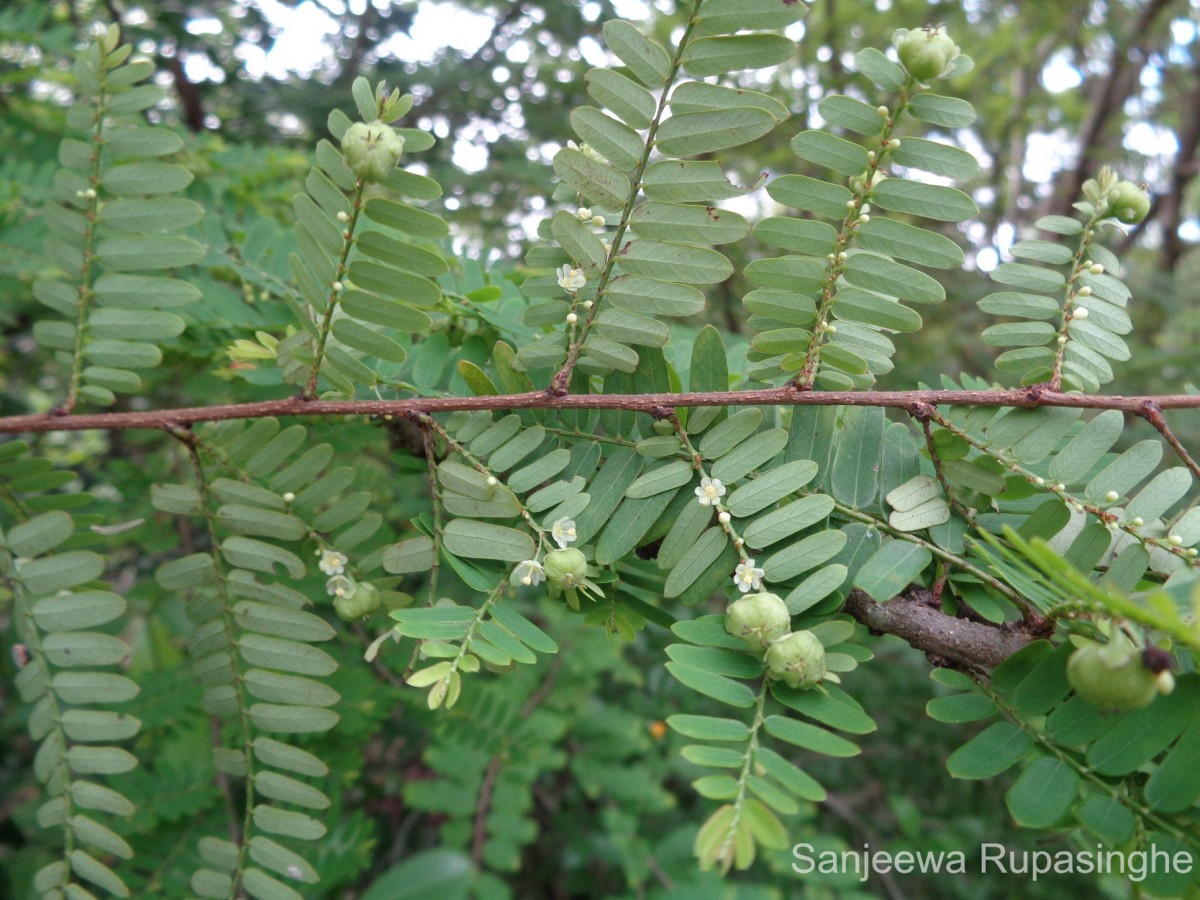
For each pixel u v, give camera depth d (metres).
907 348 0.57
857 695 0.46
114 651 0.17
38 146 0.34
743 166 0.59
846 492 0.17
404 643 0.18
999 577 0.16
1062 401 0.16
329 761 0.25
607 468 0.17
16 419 0.17
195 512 0.18
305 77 0.49
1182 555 0.15
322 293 0.16
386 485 0.30
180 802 0.24
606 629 0.17
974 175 0.15
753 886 0.32
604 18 0.50
